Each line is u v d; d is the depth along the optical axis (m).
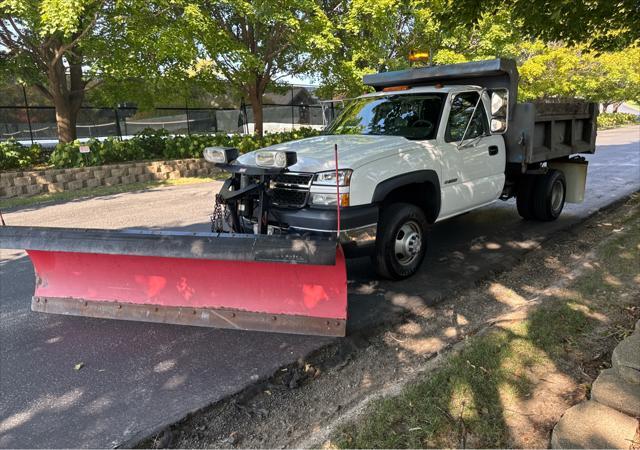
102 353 3.80
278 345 3.84
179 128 19.34
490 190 6.13
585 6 6.28
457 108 5.63
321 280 3.64
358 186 4.32
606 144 20.94
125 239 3.52
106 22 11.54
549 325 3.70
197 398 3.17
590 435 2.42
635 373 2.83
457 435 2.60
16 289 5.26
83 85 14.06
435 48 15.45
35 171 11.83
